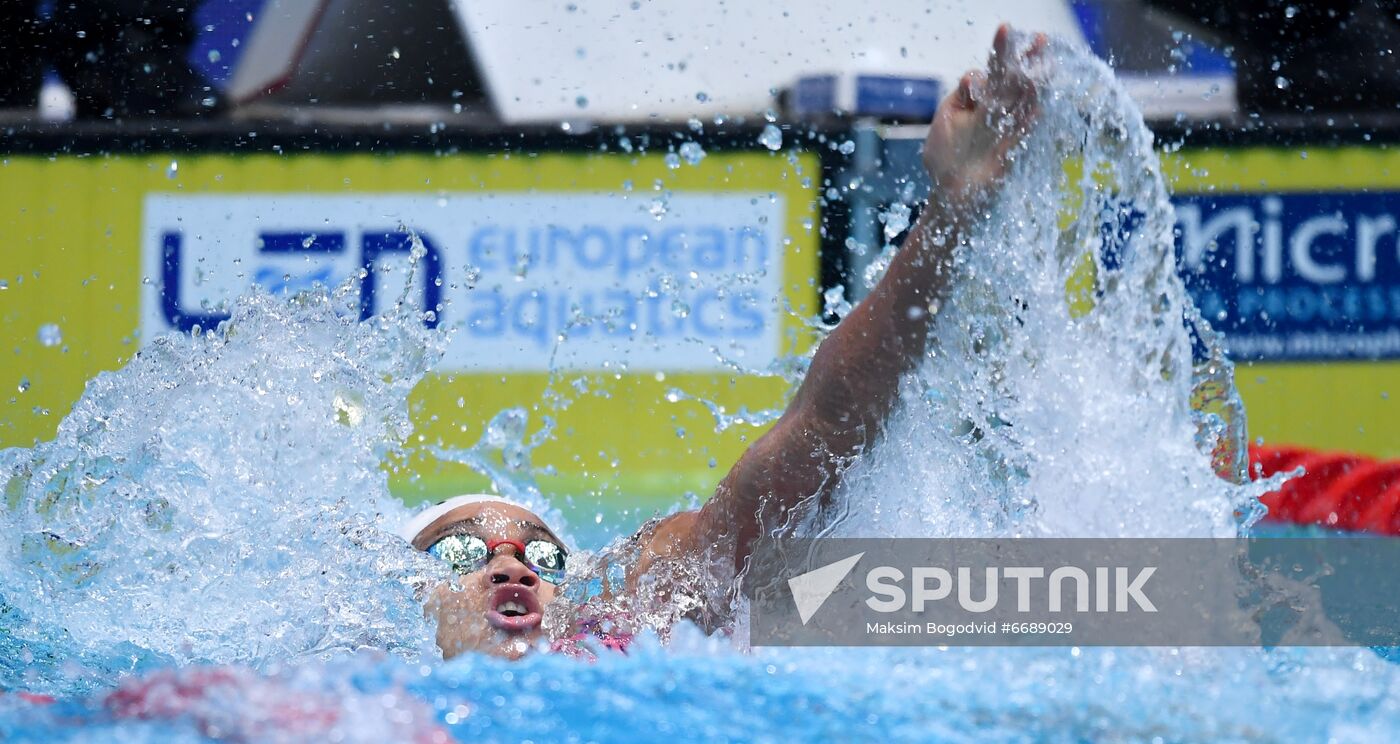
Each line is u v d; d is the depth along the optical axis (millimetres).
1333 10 20781
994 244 8211
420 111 21484
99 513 9711
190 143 20359
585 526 15266
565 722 6434
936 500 8938
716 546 9211
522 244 20141
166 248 20234
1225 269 19844
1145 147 8695
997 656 7809
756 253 19922
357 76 21875
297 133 20406
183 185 20312
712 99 21609
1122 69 21094
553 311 19859
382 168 20328
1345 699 7055
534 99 21969
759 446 9250
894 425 8859
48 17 20969
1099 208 8773
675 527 9711
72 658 8094
